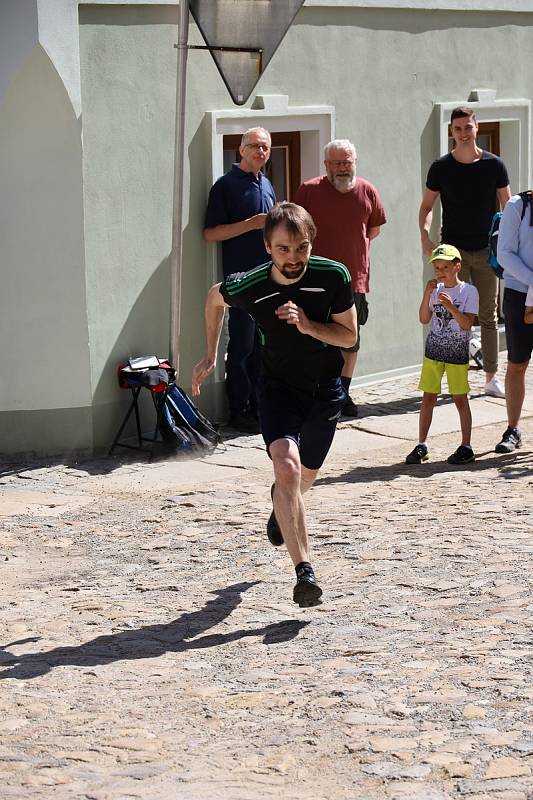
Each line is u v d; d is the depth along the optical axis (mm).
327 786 4625
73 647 7031
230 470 11859
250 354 13289
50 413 12383
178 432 12289
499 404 14141
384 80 15102
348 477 11266
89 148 12117
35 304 12242
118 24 12195
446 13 15797
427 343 11555
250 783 4695
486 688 5645
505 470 11156
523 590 7312
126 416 12391
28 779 4848
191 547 9281
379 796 4473
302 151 14547
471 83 16312
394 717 5371
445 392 14844
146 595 8109
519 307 11336
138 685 6238
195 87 12992
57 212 12102
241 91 12477
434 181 14422
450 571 7930
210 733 5391
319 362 7238
